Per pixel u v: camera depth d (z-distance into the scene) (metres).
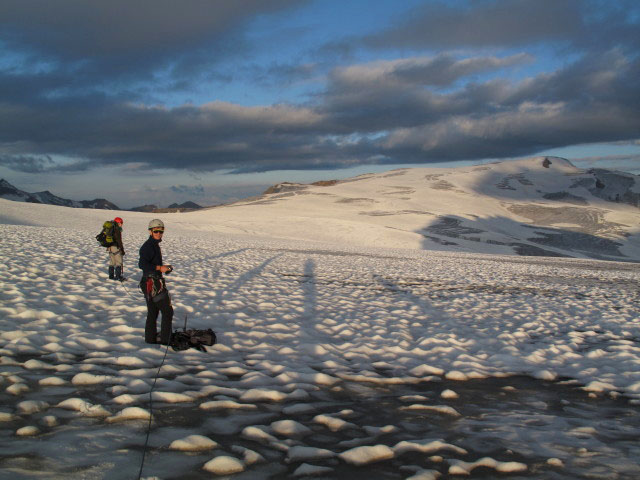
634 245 126.44
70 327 7.80
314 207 141.62
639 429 5.10
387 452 4.13
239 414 4.89
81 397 4.97
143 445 3.97
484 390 6.39
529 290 19.17
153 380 5.71
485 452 4.32
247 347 7.78
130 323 8.59
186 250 26.00
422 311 12.41
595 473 3.95
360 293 15.09
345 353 7.95
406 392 6.13
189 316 9.51
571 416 5.48
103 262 17.05
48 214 53.41
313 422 4.85
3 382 5.23
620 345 9.43
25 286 10.77
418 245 81.19
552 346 8.98
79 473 3.38
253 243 42.69
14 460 3.50
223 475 3.57
